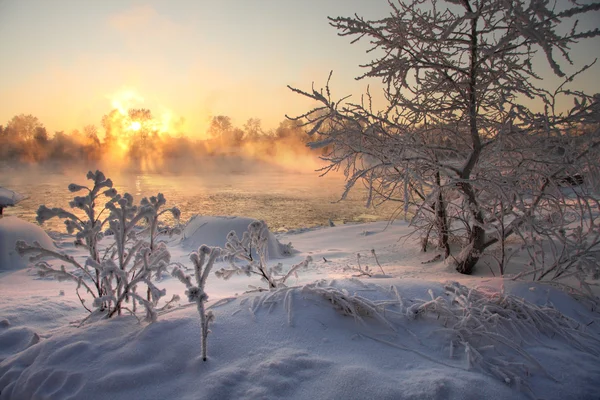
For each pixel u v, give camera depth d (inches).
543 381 90.5
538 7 143.6
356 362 90.7
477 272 238.4
